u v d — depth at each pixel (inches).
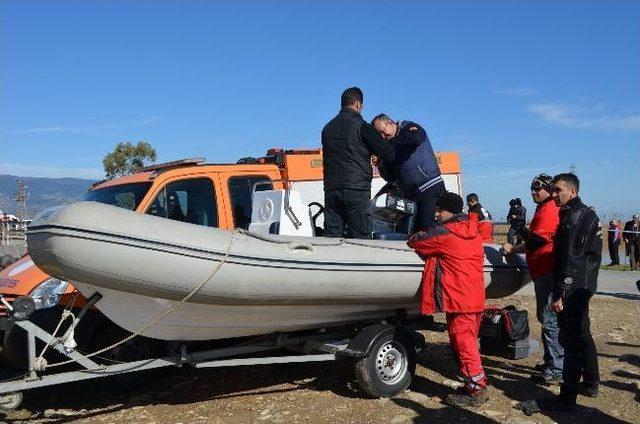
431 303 218.2
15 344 203.9
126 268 176.9
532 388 238.4
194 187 249.6
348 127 236.5
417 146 260.7
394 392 228.8
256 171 268.1
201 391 243.3
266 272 196.1
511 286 275.4
